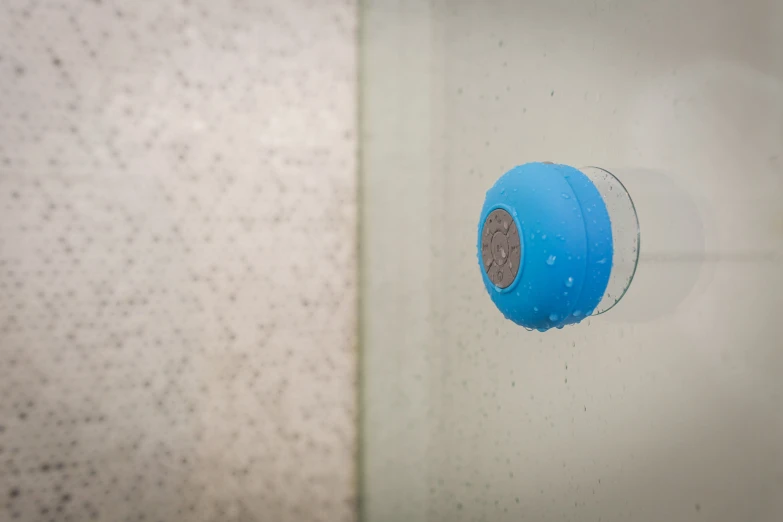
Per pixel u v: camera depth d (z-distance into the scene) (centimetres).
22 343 89
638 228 56
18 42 87
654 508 56
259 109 98
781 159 45
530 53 76
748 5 48
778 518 45
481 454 88
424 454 100
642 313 58
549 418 73
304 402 103
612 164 62
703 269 52
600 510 64
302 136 100
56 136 89
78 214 90
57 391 91
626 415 60
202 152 96
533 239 52
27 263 89
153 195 94
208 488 99
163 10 92
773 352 46
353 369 105
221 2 95
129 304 93
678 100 54
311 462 103
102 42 90
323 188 102
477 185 88
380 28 101
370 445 105
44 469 91
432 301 99
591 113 65
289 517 103
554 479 72
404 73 99
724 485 49
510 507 81
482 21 86
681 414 54
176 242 95
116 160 92
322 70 100
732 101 49
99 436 93
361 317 105
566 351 69
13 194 88
